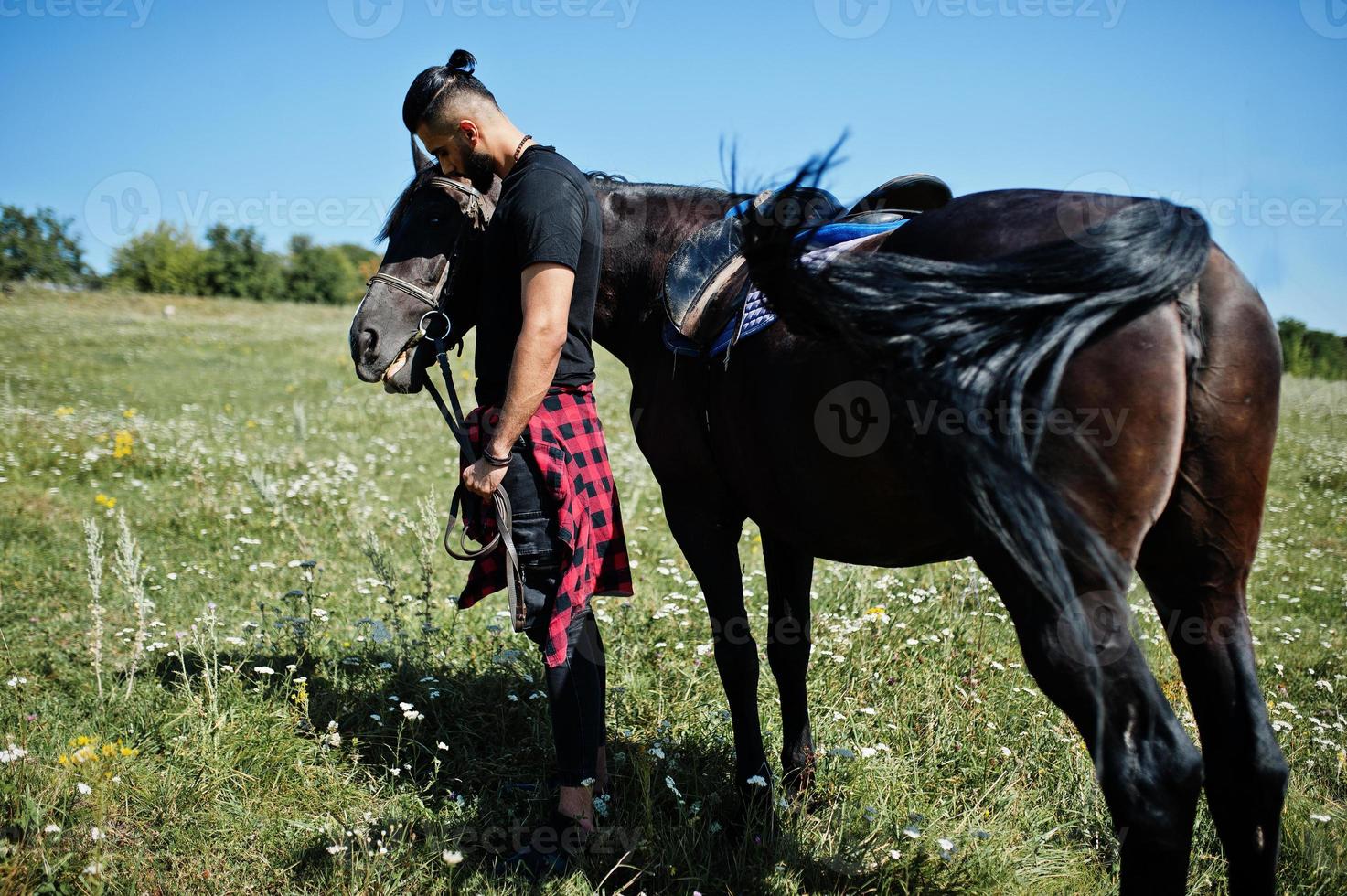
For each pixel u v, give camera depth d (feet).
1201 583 5.88
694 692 11.15
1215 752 5.87
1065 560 5.27
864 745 9.81
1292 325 36.68
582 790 8.02
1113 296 5.24
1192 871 8.07
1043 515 5.21
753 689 8.41
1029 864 8.05
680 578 14.83
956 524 5.70
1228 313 5.54
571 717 7.95
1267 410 5.58
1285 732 10.36
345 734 10.20
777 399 6.70
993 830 8.31
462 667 11.44
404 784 9.30
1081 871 8.12
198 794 8.79
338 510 20.36
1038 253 5.42
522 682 11.11
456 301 8.74
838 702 10.71
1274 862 5.78
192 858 8.02
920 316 5.45
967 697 10.59
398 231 8.82
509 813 8.84
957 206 6.30
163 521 19.49
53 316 79.77
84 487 22.99
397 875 7.73
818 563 15.85
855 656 11.62
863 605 13.20
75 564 16.20
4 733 9.74
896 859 7.79
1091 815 8.80
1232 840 5.86
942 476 5.61
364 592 14.03
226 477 24.31
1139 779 5.18
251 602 14.40
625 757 9.59
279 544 17.97
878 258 5.70
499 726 10.41
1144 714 5.25
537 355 7.26
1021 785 9.24
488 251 7.86
